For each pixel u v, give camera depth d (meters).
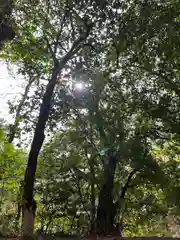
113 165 15.31
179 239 13.90
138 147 14.84
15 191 11.00
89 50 13.29
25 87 14.83
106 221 13.93
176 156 17.08
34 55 14.09
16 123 13.29
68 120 14.63
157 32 13.70
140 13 13.13
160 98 15.24
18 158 11.91
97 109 14.70
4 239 9.05
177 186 15.01
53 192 13.94
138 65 15.41
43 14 13.38
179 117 14.95
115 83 15.30
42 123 11.28
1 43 9.97
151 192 16.22
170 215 15.06
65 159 15.17
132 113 15.79
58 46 13.79
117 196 15.26
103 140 15.16
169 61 14.57
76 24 13.23
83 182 15.46
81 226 13.38
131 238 14.02
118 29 12.84
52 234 12.09
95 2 12.10
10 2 9.95
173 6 13.54
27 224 9.66
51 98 13.09
